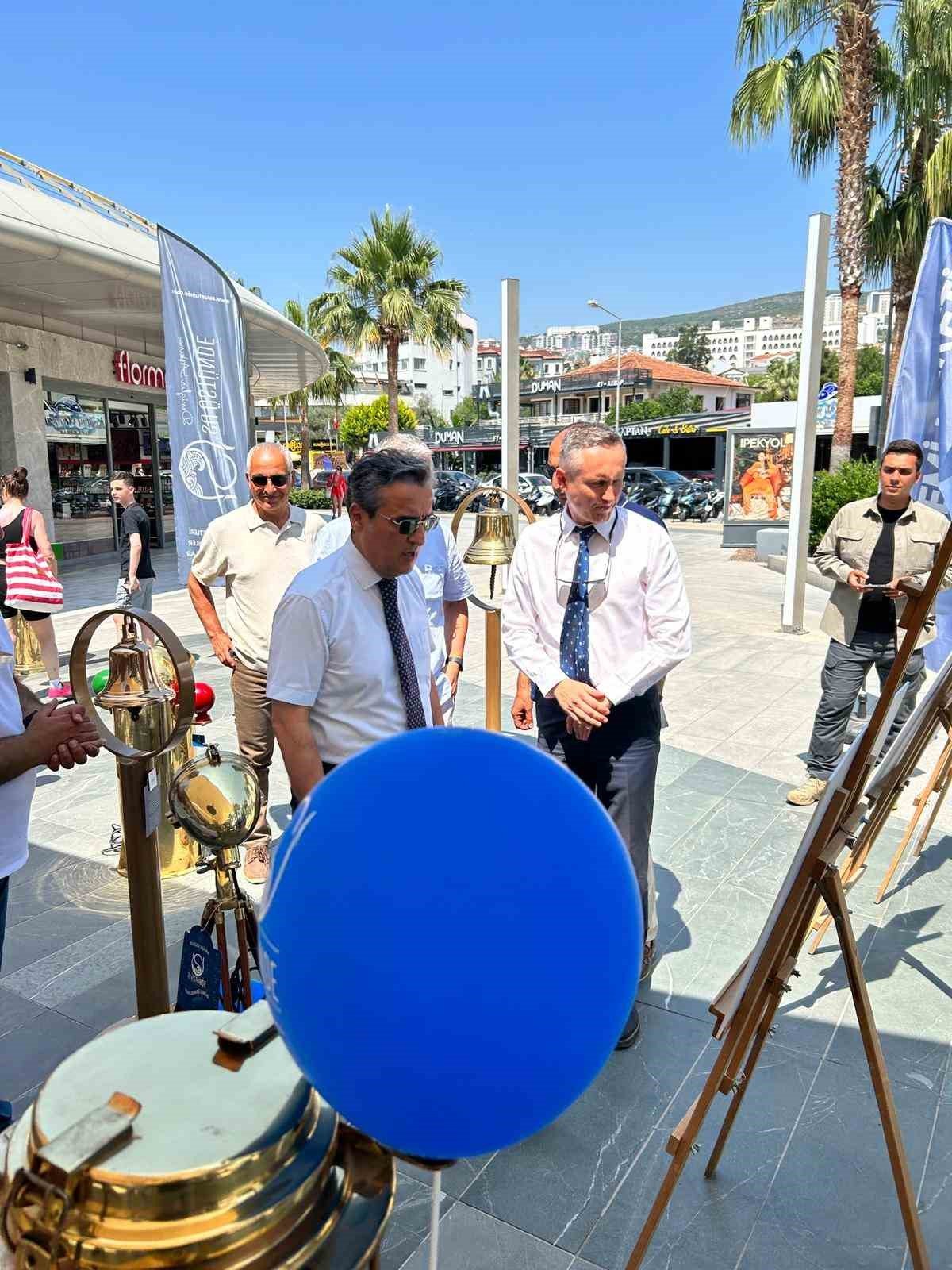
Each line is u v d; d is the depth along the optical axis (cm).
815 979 293
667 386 6381
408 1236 196
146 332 1455
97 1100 83
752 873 370
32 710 213
